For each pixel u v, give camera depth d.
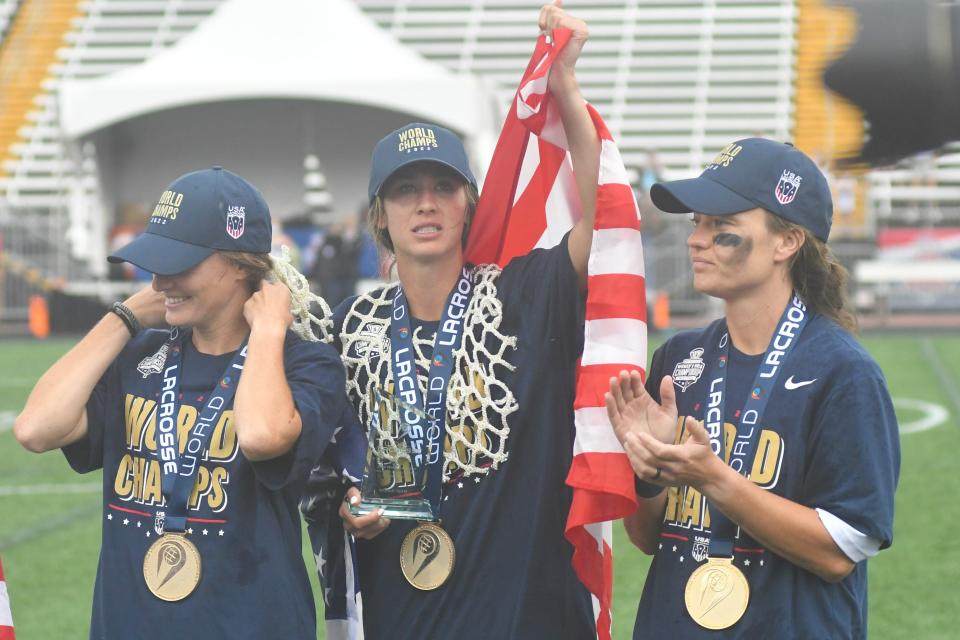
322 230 22.12
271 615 3.36
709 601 3.18
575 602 3.67
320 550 3.83
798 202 3.24
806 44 27.81
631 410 3.33
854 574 3.25
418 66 20.56
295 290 3.71
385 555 3.69
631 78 27.75
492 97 21.09
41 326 20.81
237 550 3.38
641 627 3.34
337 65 20.48
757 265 3.25
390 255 3.86
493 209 3.89
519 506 3.62
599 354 3.55
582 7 29.00
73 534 8.21
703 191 3.24
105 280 21.77
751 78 27.17
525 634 3.58
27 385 15.07
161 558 3.39
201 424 3.44
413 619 3.64
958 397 13.27
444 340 3.69
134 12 29.61
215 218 3.45
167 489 3.42
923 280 20.92
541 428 3.64
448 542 3.61
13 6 29.81
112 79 21.08
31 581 7.11
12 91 28.02
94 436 3.62
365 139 23.66
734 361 3.34
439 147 3.62
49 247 21.75
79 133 20.97
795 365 3.22
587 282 3.66
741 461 3.22
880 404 3.15
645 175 20.80
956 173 22.11
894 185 22.09
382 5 29.70
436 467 3.63
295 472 3.37
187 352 3.58
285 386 3.38
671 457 3.04
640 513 3.57
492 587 3.60
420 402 3.66
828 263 3.31
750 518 3.06
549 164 3.91
